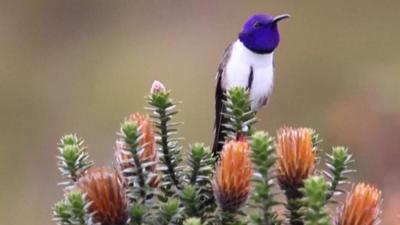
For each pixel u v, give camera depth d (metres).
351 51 17.44
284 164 3.48
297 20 18.20
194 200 3.58
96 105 16.70
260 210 3.32
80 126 15.81
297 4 18.45
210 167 3.69
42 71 18.00
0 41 18.86
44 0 19.09
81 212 3.33
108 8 19.09
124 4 19.09
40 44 18.88
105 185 3.41
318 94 15.68
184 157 3.73
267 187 3.29
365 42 17.66
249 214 3.48
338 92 15.62
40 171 13.87
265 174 3.28
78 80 17.59
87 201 3.40
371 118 11.88
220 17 18.69
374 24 18.03
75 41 18.92
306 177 3.48
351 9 18.23
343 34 17.92
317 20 18.20
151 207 3.53
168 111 3.71
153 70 17.58
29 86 17.31
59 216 3.49
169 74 17.34
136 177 3.56
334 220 3.52
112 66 17.81
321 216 3.17
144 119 3.71
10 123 15.85
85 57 18.39
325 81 16.19
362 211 3.45
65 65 18.16
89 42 18.81
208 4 18.84
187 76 17.11
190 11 18.83
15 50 18.70
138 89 17.02
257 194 3.29
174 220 3.53
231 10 18.72
